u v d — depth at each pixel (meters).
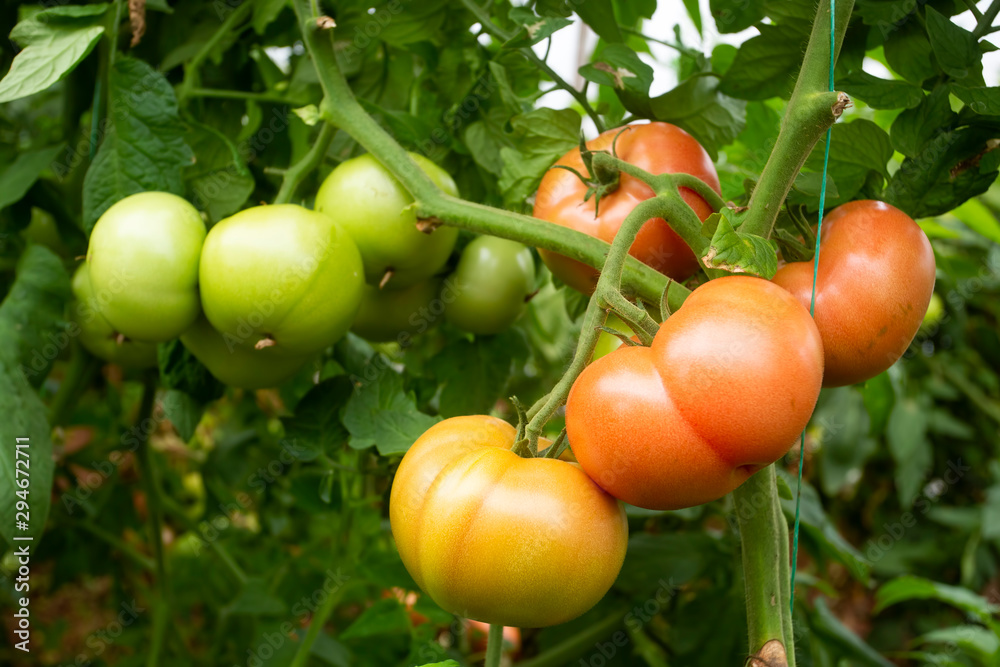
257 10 0.64
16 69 0.55
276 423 1.03
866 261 0.45
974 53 0.49
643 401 0.41
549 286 1.03
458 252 0.63
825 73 0.44
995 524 1.06
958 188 0.51
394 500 0.44
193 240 0.54
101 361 0.69
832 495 1.19
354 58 0.68
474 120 0.66
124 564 1.07
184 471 1.22
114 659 1.15
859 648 0.68
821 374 0.41
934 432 1.26
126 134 0.57
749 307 0.41
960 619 1.19
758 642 0.46
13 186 0.61
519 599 0.42
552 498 0.42
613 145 0.50
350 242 0.54
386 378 0.58
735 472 0.42
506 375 0.67
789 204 0.49
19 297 0.58
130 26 0.65
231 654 0.93
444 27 0.64
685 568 0.70
